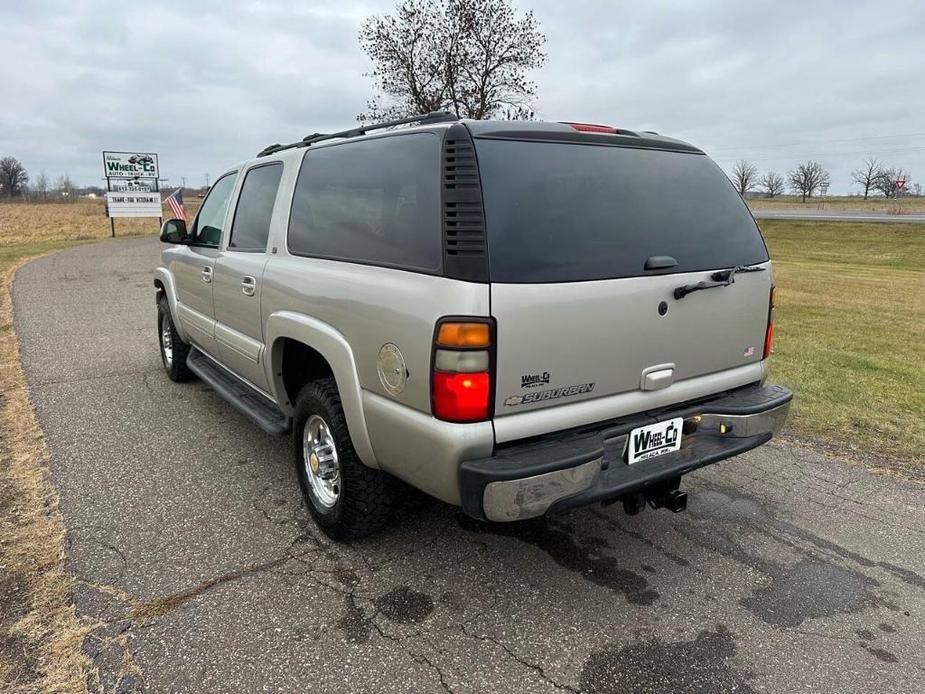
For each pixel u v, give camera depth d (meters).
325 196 3.13
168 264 5.38
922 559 3.04
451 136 2.38
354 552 3.01
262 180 3.85
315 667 2.27
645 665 2.31
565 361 2.39
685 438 2.84
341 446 2.85
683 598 2.71
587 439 2.47
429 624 2.51
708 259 2.87
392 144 2.72
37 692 2.12
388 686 2.19
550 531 3.24
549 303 2.31
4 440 4.29
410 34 20.84
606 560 2.99
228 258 3.97
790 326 8.95
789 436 4.56
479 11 20.77
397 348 2.41
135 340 7.36
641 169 2.81
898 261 24.11
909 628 2.54
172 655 2.31
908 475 3.94
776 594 2.75
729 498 3.63
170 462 3.97
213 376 4.63
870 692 2.20
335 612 2.57
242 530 3.19
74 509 3.37
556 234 2.40
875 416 4.94
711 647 2.41
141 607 2.57
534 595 2.71
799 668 2.31
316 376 3.38
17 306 9.65
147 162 28.89
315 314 2.94
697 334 2.82
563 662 2.32
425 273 2.35
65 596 2.63
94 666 2.24
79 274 13.96
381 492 2.88
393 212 2.61
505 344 2.23
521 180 2.39
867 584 2.83
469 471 2.23
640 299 2.57
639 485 2.56
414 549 3.04
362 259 2.75
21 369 6.08
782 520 3.39
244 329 3.80
